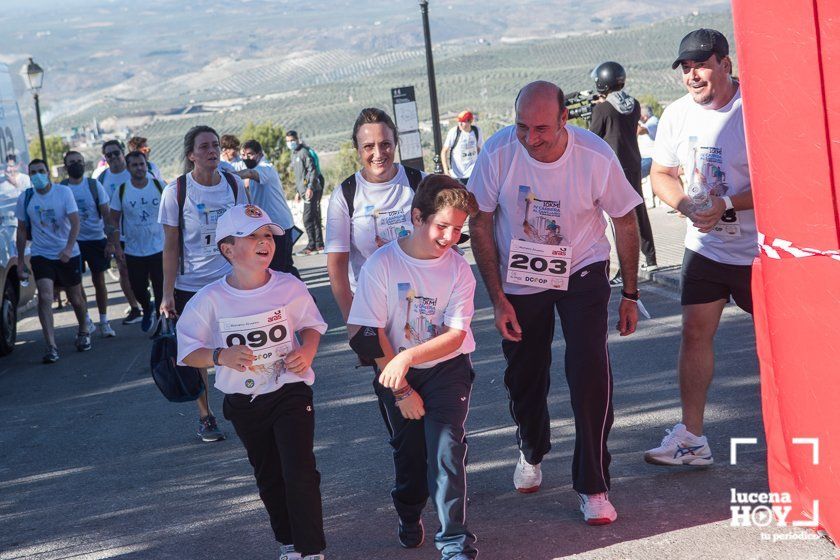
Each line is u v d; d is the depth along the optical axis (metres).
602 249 4.70
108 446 6.97
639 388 6.77
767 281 3.96
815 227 3.73
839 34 3.53
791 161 3.75
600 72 9.96
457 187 4.02
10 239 12.38
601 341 4.51
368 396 7.48
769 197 3.87
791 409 3.96
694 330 5.00
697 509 4.48
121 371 9.84
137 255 11.16
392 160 4.80
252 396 4.14
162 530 5.00
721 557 3.96
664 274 10.54
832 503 3.87
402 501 4.35
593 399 4.42
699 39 4.75
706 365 5.00
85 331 11.29
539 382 4.82
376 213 4.77
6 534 5.23
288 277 4.27
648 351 7.80
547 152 4.52
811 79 3.62
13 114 13.74
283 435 4.12
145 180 11.01
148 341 11.41
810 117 3.65
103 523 5.23
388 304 4.15
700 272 4.93
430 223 4.03
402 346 4.20
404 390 4.04
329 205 4.84
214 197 6.43
